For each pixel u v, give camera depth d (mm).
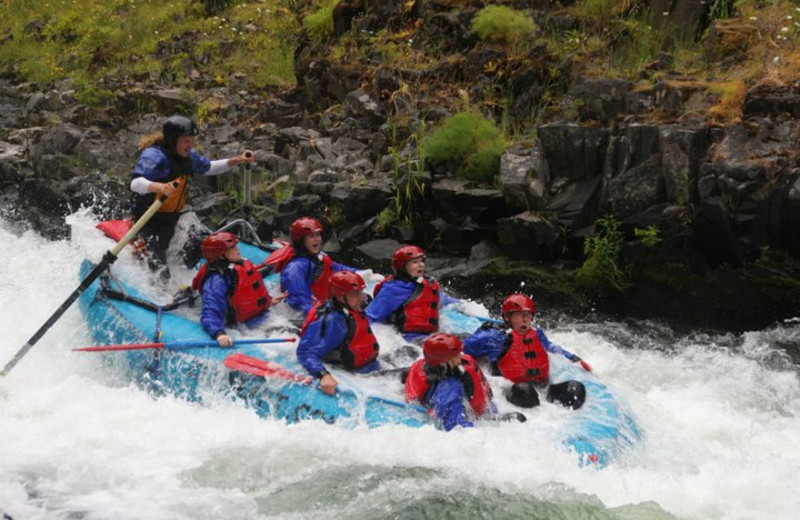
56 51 21703
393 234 12352
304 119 16000
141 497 6629
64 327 9742
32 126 18203
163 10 22266
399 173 12766
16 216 15133
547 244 11398
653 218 10812
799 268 10219
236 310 8383
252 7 21250
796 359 9617
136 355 8383
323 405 7297
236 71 18688
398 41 15711
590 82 12164
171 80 18859
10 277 12188
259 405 7543
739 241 10453
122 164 15781
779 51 12070
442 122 13555
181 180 9508
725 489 6703
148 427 7617
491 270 11367
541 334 8000
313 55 16875
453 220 12102
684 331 10570
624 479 6730
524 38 14273
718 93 11461
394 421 7090
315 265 8867
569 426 7051
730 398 8695
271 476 6855
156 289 9336
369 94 15000
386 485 6660
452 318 8719
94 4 23531
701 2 13359
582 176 11727
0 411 8008
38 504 6543
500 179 12086
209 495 6668
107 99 18125
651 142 11023
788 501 6559
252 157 10148
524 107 13570
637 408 8023
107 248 9656
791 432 7941
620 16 14211
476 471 6711
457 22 14961
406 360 7824
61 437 7508
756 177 10375
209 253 8352
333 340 7484
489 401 7145
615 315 11000
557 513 6324
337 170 13531
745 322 10469
